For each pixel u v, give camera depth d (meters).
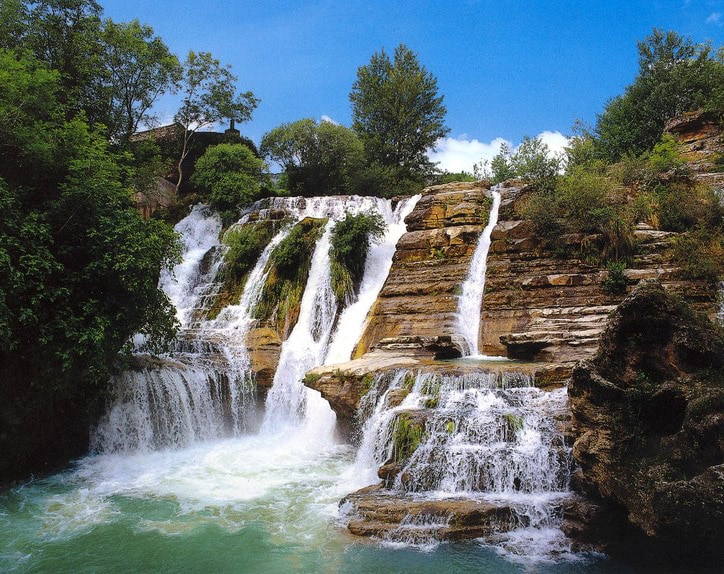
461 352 16.81
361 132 42.56
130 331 14.98
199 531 9.88
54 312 12.92
